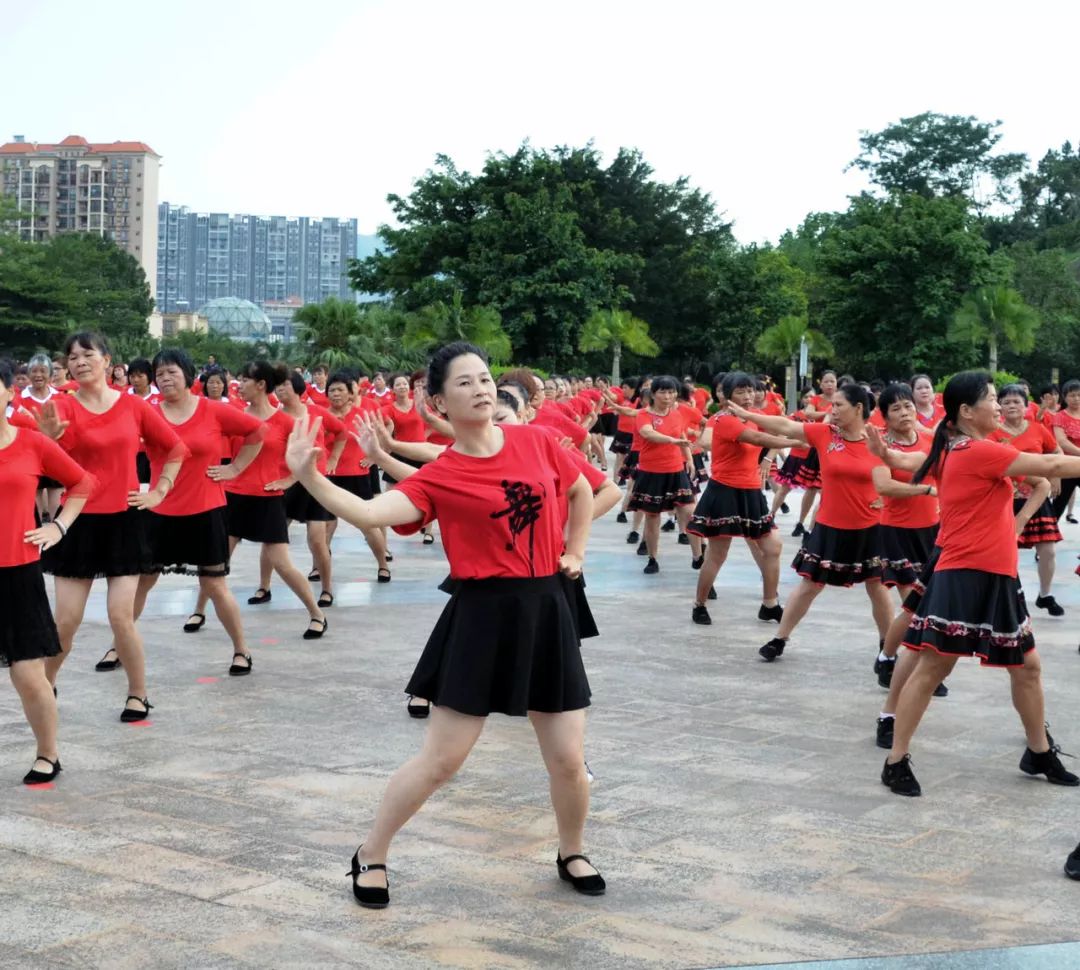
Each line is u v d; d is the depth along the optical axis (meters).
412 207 45.53
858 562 7.84
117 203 151.88
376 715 6.84
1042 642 9.14
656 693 7.48
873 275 43.47
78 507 5.53
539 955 3.87
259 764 5.89
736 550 14.40
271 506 8.81
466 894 4.35
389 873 4.53
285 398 9.19
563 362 43.56
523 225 42.19
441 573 12.08
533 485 4.08
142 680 6.67
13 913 4.14
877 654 8.66
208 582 7.59
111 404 6.45
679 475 12.19
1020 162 71.88
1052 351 50.12
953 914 4.23
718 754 6.18
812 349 44.72
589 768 5.91
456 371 4.05
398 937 3.98
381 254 46.72
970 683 7.83
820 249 56.88
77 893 4.32
